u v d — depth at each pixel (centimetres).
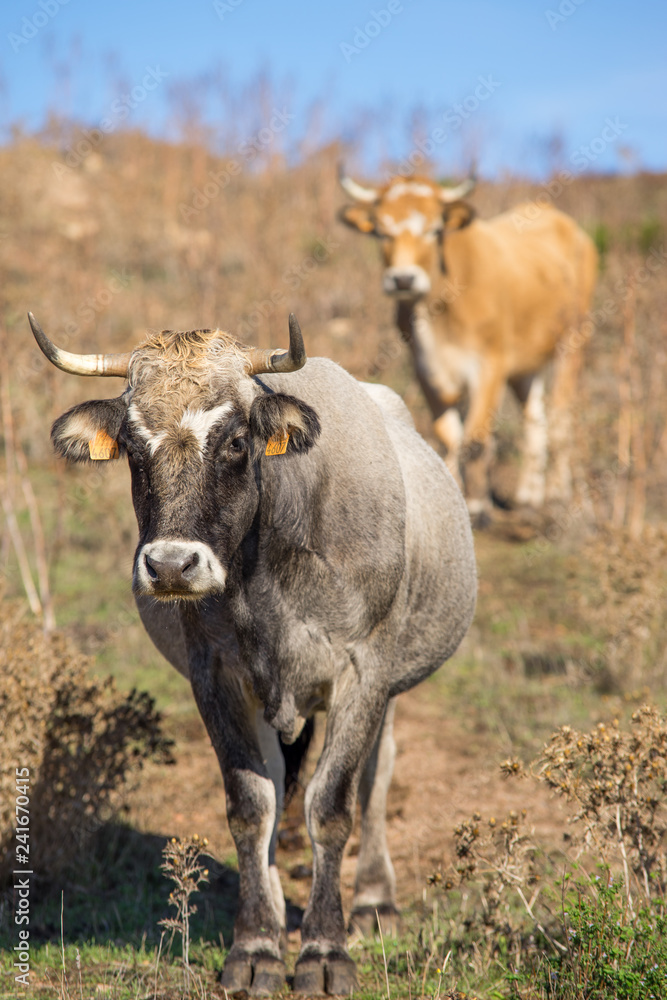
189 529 630
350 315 3108
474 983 683
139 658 1471
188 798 1093
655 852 736
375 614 755
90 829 919
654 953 616
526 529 2144
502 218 2552
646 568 1382
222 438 655
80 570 1809
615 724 753
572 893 749
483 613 1692
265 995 679
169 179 4331
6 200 3556
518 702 1331
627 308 1977
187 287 2959
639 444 1856
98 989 687
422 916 841
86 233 3419
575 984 624
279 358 678
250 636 720
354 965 697
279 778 795
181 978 716
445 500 907
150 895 894
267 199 3853
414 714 1334
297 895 926
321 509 736
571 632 1602
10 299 2422
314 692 758
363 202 2247
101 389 2083
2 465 2103
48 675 904
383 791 855
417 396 2475
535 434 2300
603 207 4569
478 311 2091
